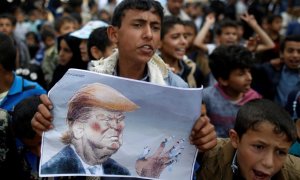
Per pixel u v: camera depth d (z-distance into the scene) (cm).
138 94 143
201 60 449
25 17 794
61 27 510
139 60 152
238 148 150
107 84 141
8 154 163
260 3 761
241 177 156
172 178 148
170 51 325
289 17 875
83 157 142
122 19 153
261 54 445
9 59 229
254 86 380
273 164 143
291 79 364
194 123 146
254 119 142
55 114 140
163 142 147
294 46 357
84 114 142
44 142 140
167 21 324
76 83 140
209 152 164
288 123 142
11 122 168
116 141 144
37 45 614
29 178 180
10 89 235
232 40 477
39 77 393
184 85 166
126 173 145
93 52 276
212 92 292
